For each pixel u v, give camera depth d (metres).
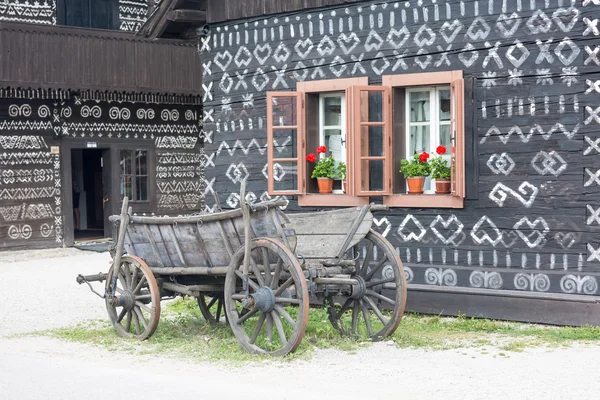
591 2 9.73
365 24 11.27
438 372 7.60
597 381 7.23
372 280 10.04
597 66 9.73
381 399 6.65
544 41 10.02
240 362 8.11
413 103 11.16
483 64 10.41
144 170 22.03
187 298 12.20
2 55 19.02
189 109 22.81
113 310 9.72
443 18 10.68
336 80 11.45
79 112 20.77
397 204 11.03
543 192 10.07
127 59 20.81
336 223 9.20
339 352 8.53
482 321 10.12
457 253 10.66
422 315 10.72
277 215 8.36
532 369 7.71
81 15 22.39
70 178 20.67
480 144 10.44
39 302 12.46
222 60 12.62
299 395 6.77
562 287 9.90
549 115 10.02
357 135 11.06
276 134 11.91
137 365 8.13
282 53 12.00
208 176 12.80
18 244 19.89
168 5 12.63
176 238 9.30
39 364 8.19
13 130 19.80
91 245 20.45
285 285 8.30
